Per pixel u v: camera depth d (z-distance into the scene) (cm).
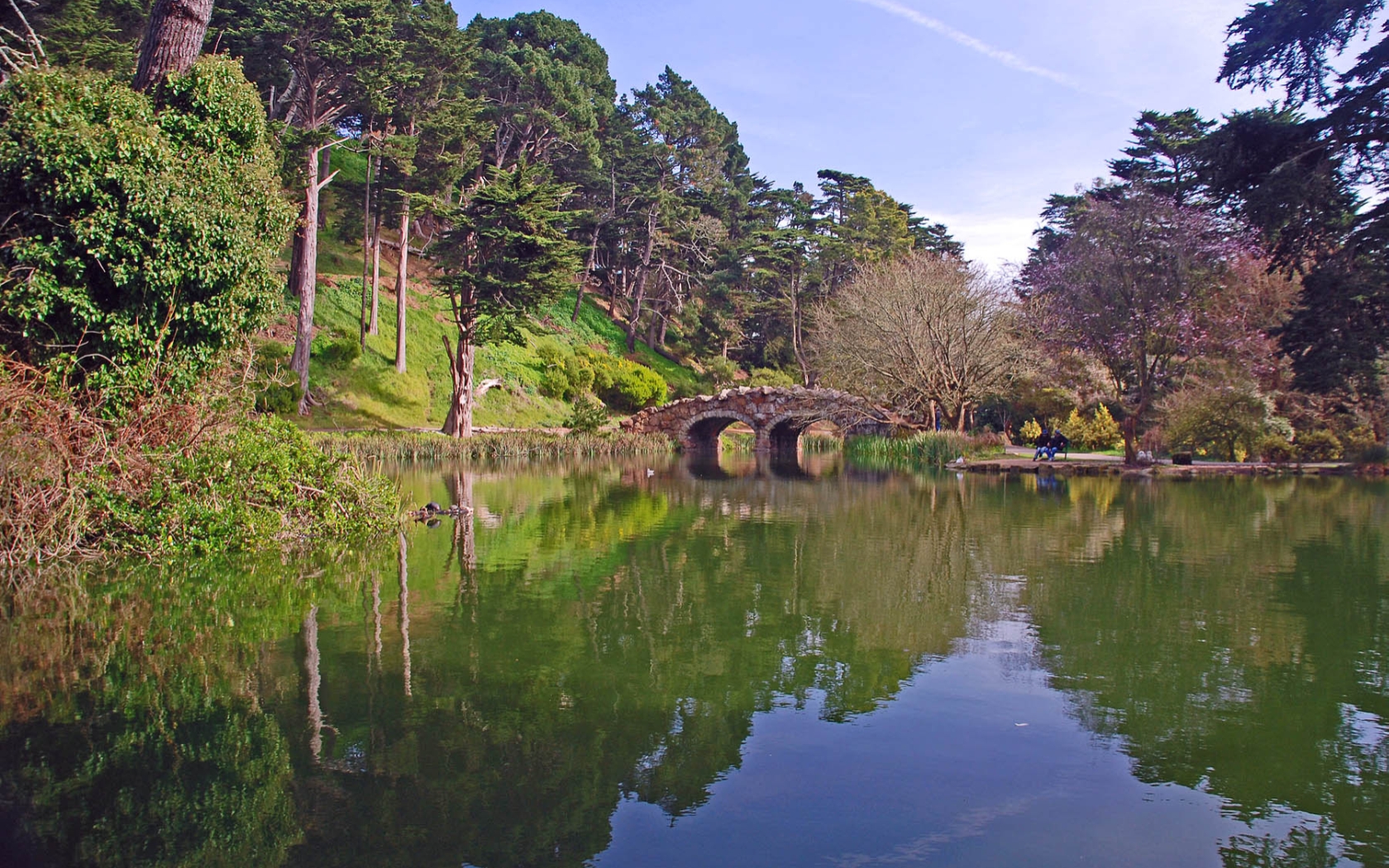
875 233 5528
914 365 3200
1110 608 766
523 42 5738
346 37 3038
